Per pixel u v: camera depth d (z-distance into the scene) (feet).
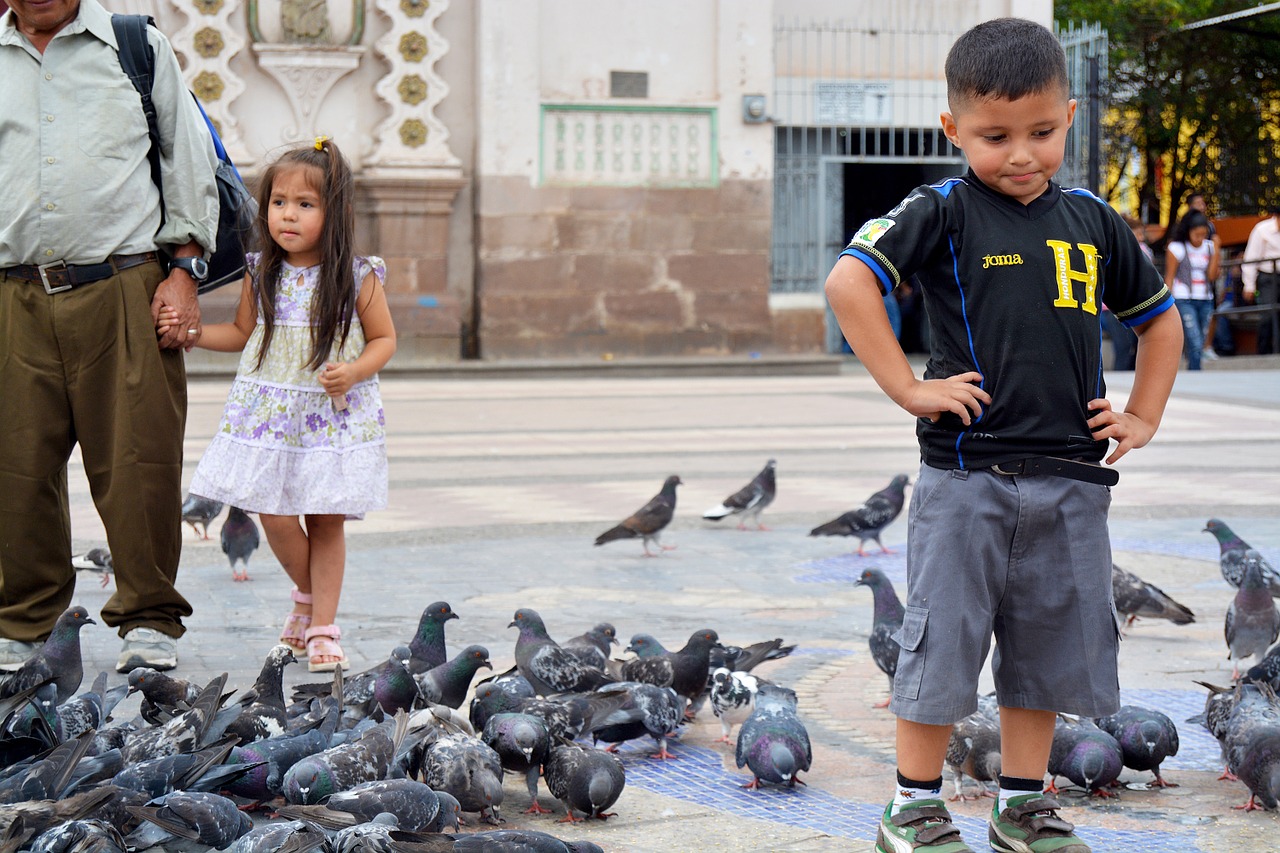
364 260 18.38
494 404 54.95
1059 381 11.07
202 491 17.74
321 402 18.03
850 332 11.12
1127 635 20.40
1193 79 104.83
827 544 28.22
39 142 16.99
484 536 28.14
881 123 78.84
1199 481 34.73
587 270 73.10
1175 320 11.82
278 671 14.11
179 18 66.80
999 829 11.67
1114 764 13.48
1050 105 10.83
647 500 32.45
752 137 74.54
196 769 11.62
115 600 17.63
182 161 17.54
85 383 17.31
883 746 15.31
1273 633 17.61
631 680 16.10
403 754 12.49
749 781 14.20
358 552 26.37
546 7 71.77
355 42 69.21
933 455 11.32
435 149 70.23
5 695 14.60
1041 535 11.11
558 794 13.00
